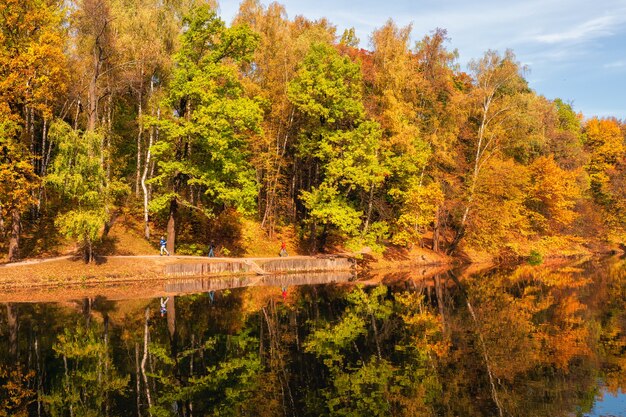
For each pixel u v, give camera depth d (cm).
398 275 4041
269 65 4262
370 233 4131
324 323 2245
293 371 1577
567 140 6469
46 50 2983
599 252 6894
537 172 5762
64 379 1462
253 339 1947
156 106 3653
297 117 4425
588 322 2284
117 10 3525
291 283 3453
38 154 3991
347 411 1248
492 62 4847
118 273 3162
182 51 3412
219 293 2936
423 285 3459
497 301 2838
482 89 4772
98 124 3688
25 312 2264
